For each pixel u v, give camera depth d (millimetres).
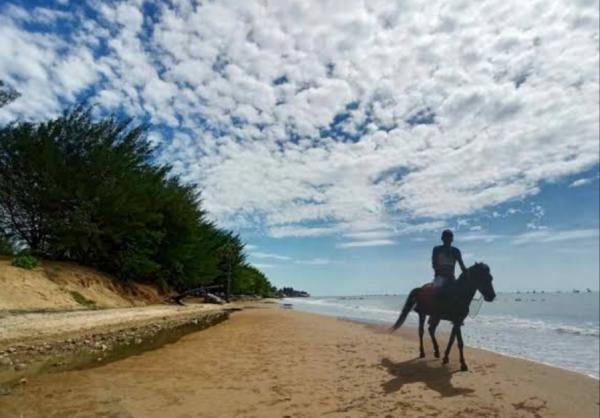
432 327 10516
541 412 6535
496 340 18062
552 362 12586
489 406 6637
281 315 29344
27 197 24609
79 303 20922
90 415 5453
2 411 5504
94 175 26156
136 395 6664
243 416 5789
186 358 10242
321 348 12203
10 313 15172
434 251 10281
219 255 56188
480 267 9609
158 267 31641
